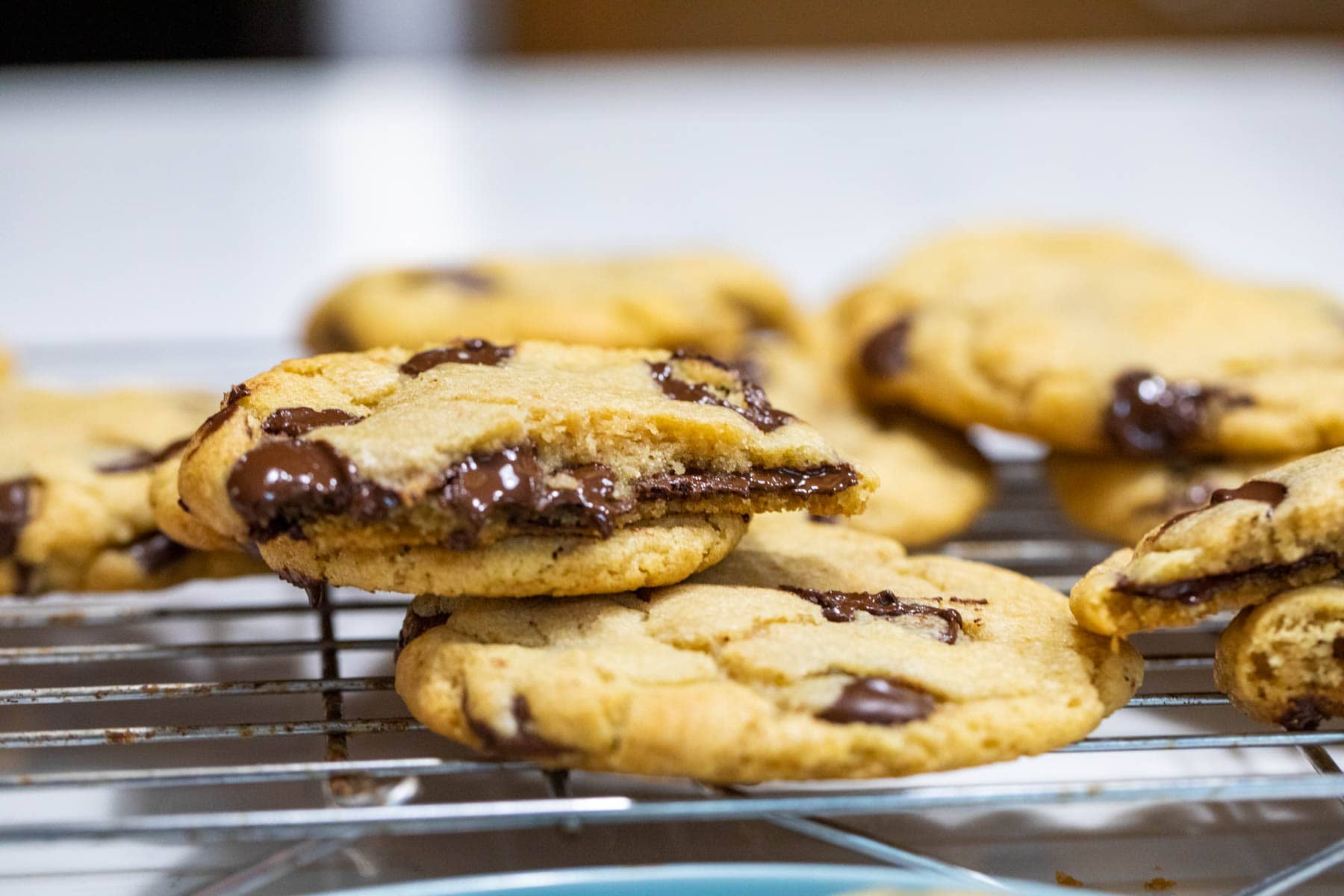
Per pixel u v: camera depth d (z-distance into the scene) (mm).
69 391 411
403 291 459
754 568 361
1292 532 333
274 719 358
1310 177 830
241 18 1049
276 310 650
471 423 335
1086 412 405
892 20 1083
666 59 1086
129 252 728
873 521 405
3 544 377
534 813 319
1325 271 679
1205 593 336
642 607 346
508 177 860
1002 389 417
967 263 480
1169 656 360
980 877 324
